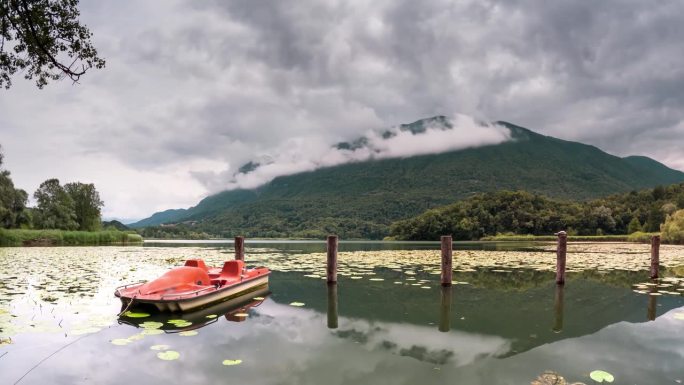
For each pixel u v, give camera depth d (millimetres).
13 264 20547
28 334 7773
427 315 9750
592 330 8383
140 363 6375
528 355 6824
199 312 10023
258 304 11094
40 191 67625
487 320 9258
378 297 12086
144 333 7844
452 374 6012
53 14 9273
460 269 19547
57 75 9820
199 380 5734
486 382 5688
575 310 10258
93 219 74562
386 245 62250
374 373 6035
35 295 11500
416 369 6199
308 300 11656
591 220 92625
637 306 10672
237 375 5930
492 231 97562
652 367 6242
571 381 5719
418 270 19125
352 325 8812
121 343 7191
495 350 7086
